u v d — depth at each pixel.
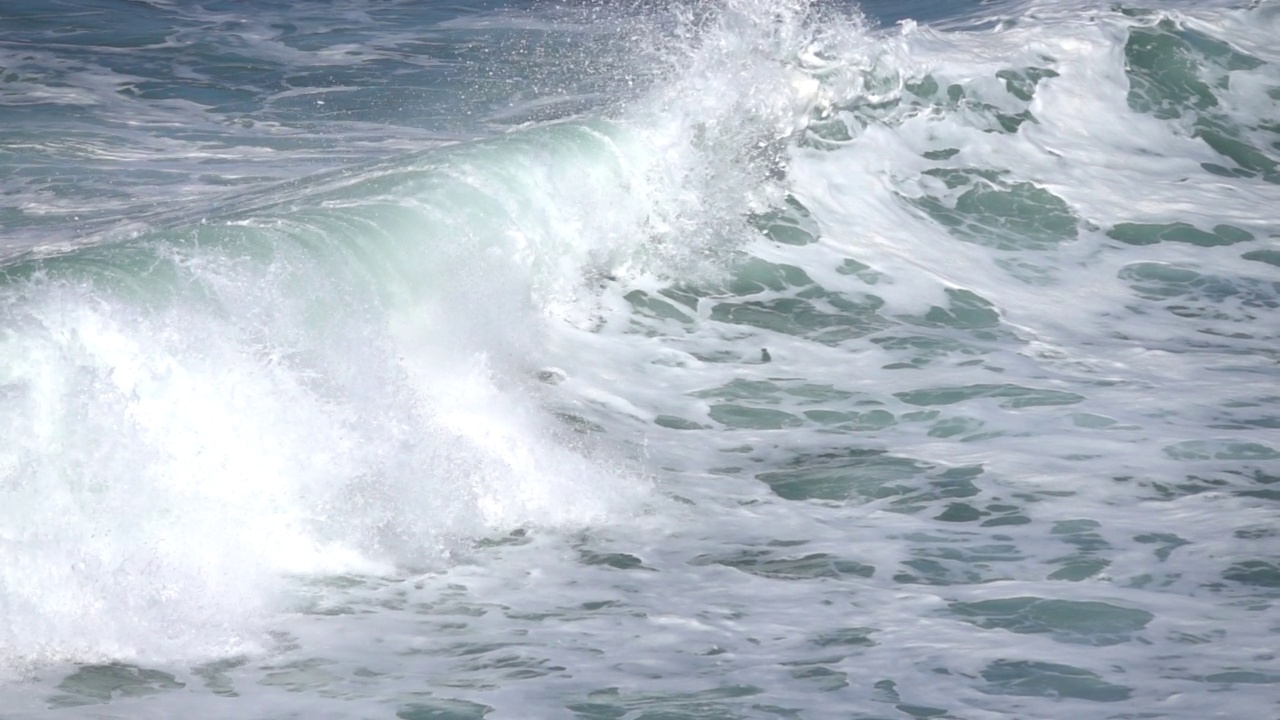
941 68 39.75
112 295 19.94
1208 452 22.77
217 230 23.72
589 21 54.69
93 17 55.09
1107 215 36.19
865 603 17.73
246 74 47.09
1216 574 18.41
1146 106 42.12
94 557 16.84
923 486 21.64
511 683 15.66
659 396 25.36
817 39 38.06
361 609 17.44
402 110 42.72
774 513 20.72
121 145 37.78
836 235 33.22
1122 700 15.09
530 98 44.22
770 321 29.12
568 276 29.09
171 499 17.75
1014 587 18.11
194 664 15.89
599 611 17.58
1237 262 33.75
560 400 24.67
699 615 17.45
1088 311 30.45
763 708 15.05
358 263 24.23
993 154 38.38
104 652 15.93
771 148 35.53
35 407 17.22
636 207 31.31
